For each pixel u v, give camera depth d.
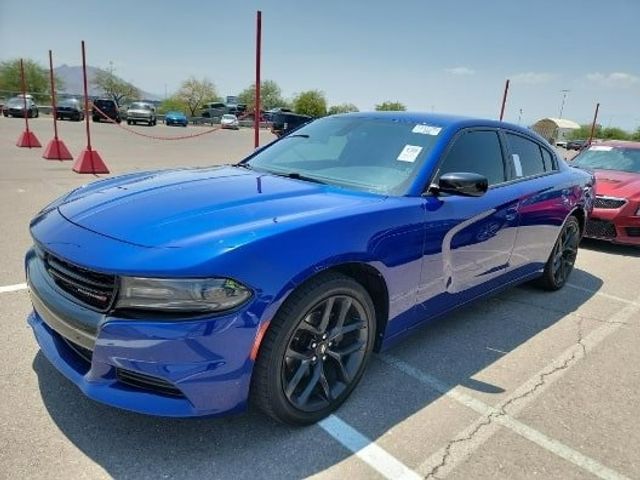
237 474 2.22
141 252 2.11
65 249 2.25
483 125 3.78
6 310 3.62
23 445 2.29
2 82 60.59
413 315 3.08
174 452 2.32
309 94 78.00
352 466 2.32
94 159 10.69
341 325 2.61
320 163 3.45
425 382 3.09
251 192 2.79
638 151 8.23
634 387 3.21
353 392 2.89
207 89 71.69
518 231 3.92
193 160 14.95
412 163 3.19
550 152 4.68
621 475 2.38
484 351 3.58
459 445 2.52
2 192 8.02
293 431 2.53
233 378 2.17
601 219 6.82
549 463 2.43
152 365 2.07
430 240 2.99
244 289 2.12
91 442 2.34
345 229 2.48
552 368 3.39
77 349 2.35
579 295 4.94
